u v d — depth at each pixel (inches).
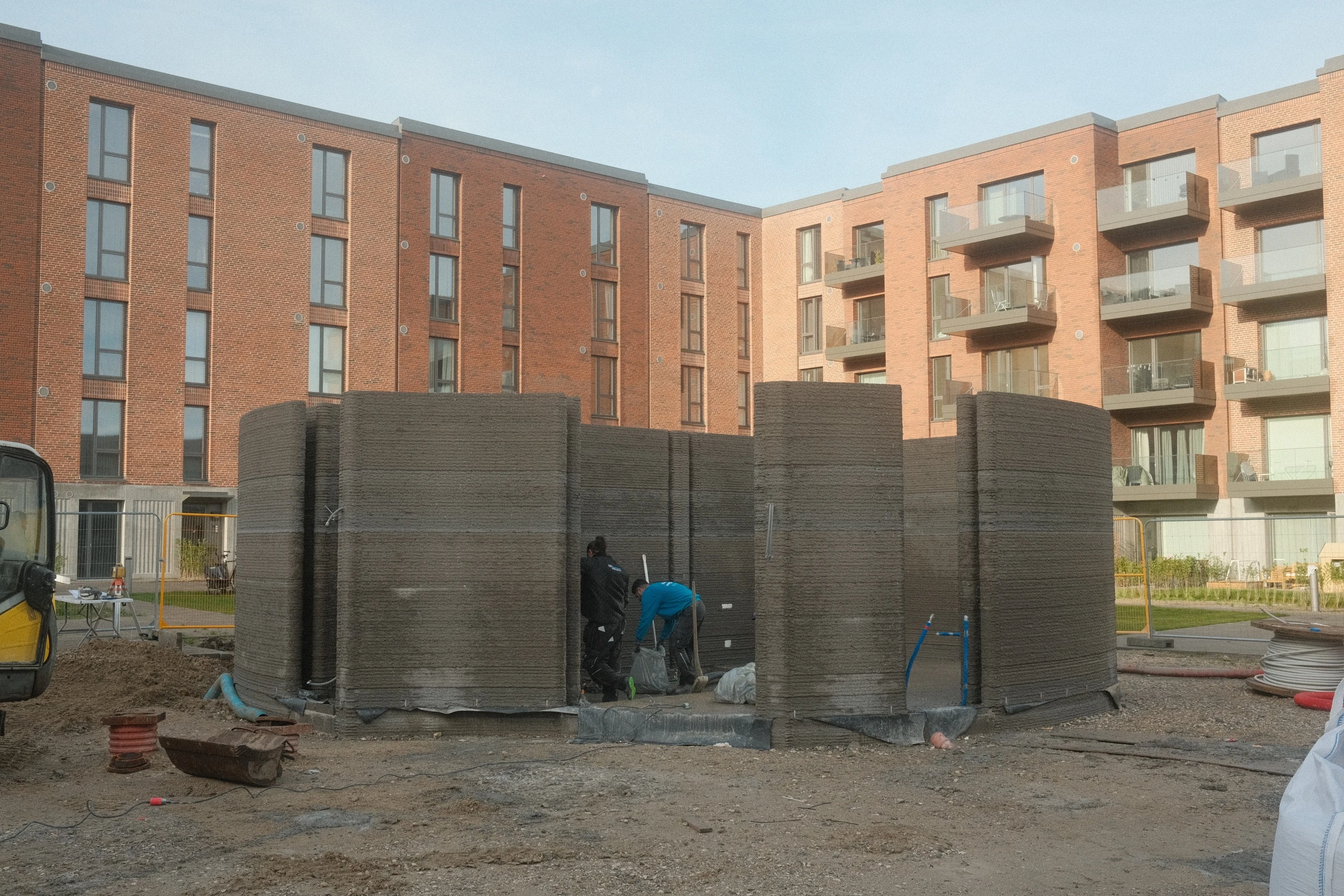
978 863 244.5
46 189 1252.5
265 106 1412.4
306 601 436.8
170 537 818.2
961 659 411.5
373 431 396.8
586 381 1694.1
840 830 269.1
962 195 1555.1
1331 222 1239.5
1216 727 410.9
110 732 345.7
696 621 456.8
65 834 268.5
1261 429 1320.1
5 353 1217.4
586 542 477.7
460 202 1585.9
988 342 1513.3
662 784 317.7
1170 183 1355.8
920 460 603.2
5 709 447.5
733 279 1898.4
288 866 240.5
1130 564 853.2
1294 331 1305.4
